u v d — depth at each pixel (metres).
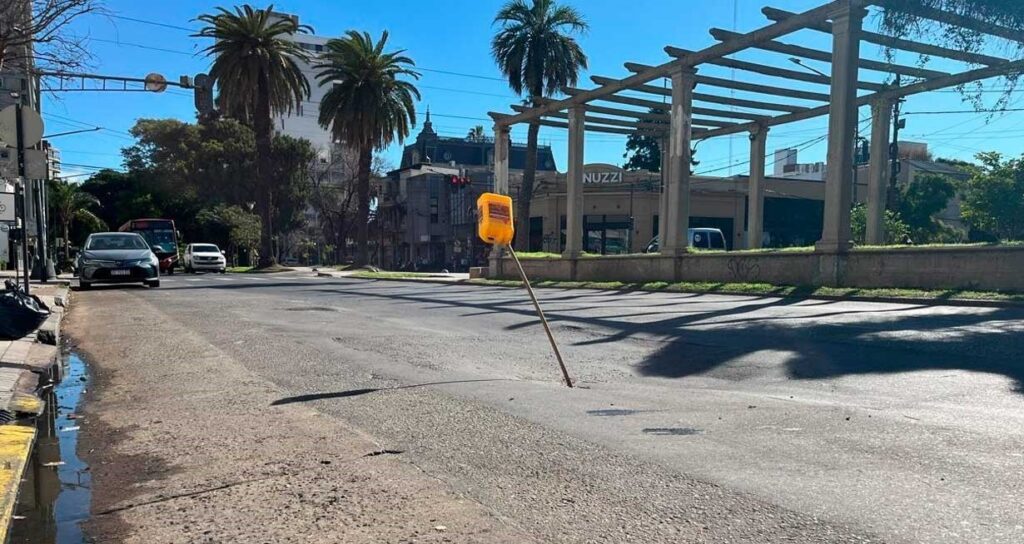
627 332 10.60
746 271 18.75
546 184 51.66
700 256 20.25
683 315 12.37
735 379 7.16
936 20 14.04
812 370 7.35
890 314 11.35
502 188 29.52
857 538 3.19
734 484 3.92
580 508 3.63
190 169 56.78
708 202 47.66
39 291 17.42
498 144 29.66
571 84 34.19
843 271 16.28
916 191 41.62
